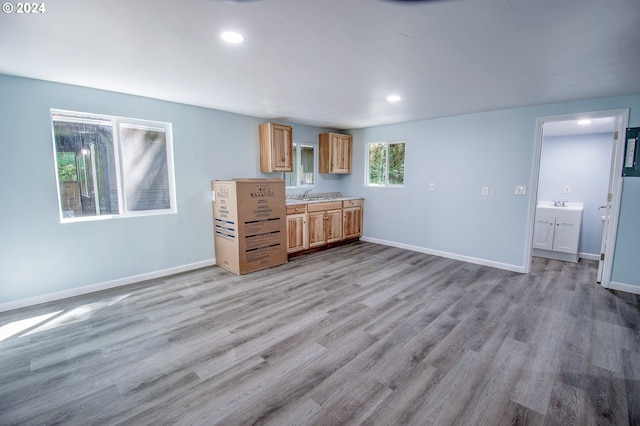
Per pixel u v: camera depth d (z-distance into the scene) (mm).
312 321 2725
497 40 1979
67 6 1575
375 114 4504
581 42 1979
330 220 5344
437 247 4910
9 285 2896
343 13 1660
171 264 3959
